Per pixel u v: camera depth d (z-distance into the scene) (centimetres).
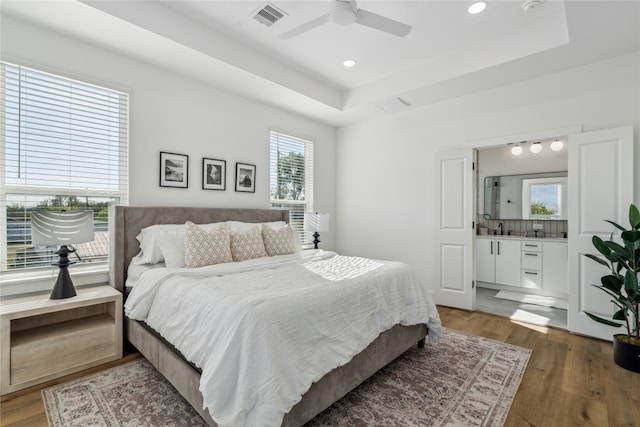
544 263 430
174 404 180
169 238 261
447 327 314
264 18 240
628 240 230
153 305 207
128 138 279
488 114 353
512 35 279
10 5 207
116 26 232
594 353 253
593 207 283
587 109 292
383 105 402
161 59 282
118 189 277
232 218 347
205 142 336
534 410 178
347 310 186
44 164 238
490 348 263
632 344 222
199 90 330
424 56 325
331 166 503
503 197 517
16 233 228
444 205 386
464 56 309
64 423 163
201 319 165
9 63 220
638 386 202
